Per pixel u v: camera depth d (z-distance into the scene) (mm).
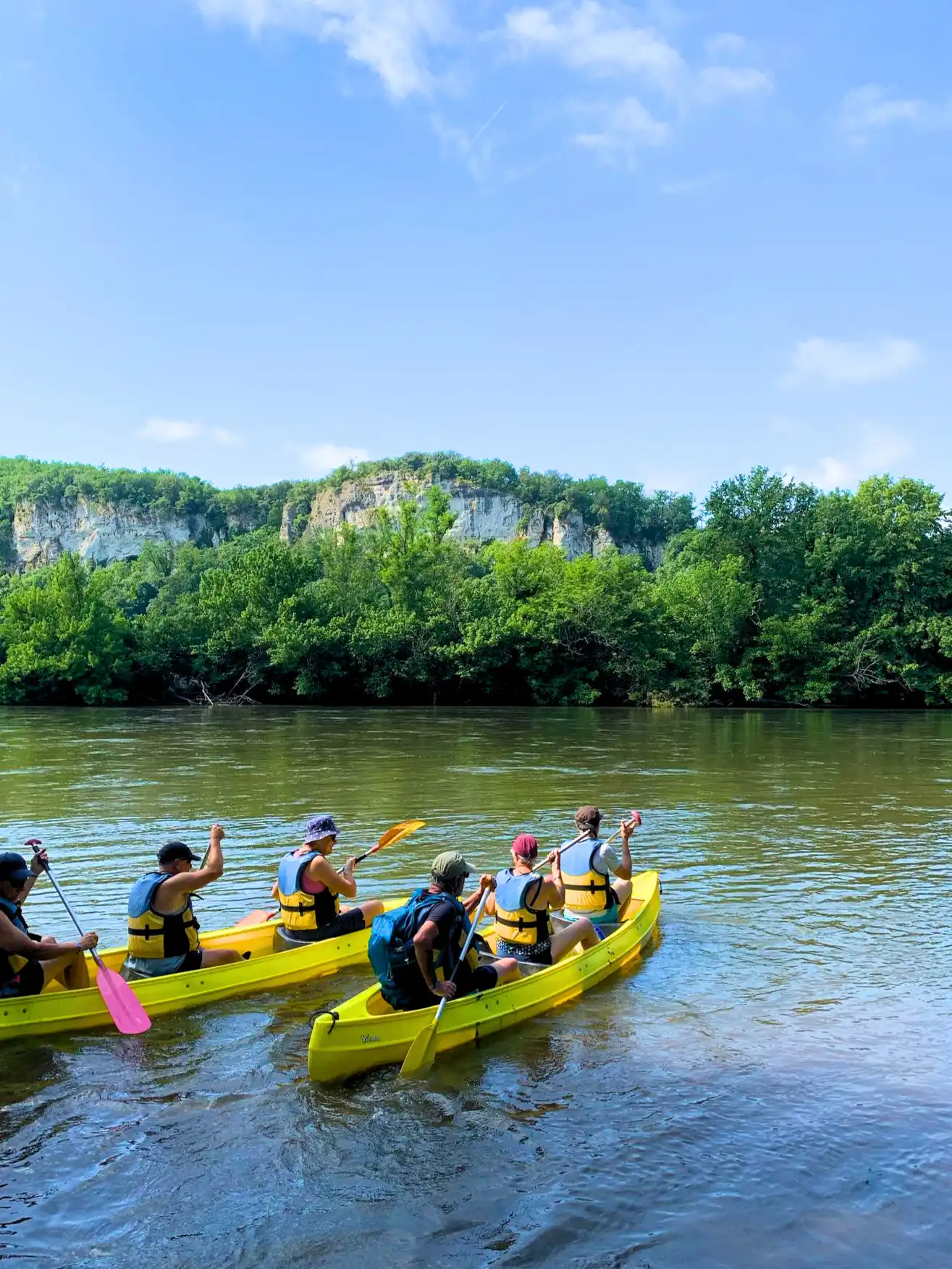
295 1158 4387
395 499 152875
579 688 48000
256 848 11344
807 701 48031
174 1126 4688
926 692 46625
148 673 49312
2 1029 5629
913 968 7016
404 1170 4281
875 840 11836
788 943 7629
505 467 162625
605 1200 4047
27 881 5984
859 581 49906
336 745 24781
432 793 15719
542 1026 5926
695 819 13336
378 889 9359
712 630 47844
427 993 5672
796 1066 5359
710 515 51188
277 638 46750
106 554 147250
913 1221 3906
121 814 13641
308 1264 3658
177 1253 3727
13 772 18625
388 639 47531
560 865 7457
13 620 47875
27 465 171125
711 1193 4098
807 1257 3676
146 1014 5844
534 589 51562
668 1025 5945
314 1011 6199
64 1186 4156
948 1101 4945
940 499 48812
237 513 163375
